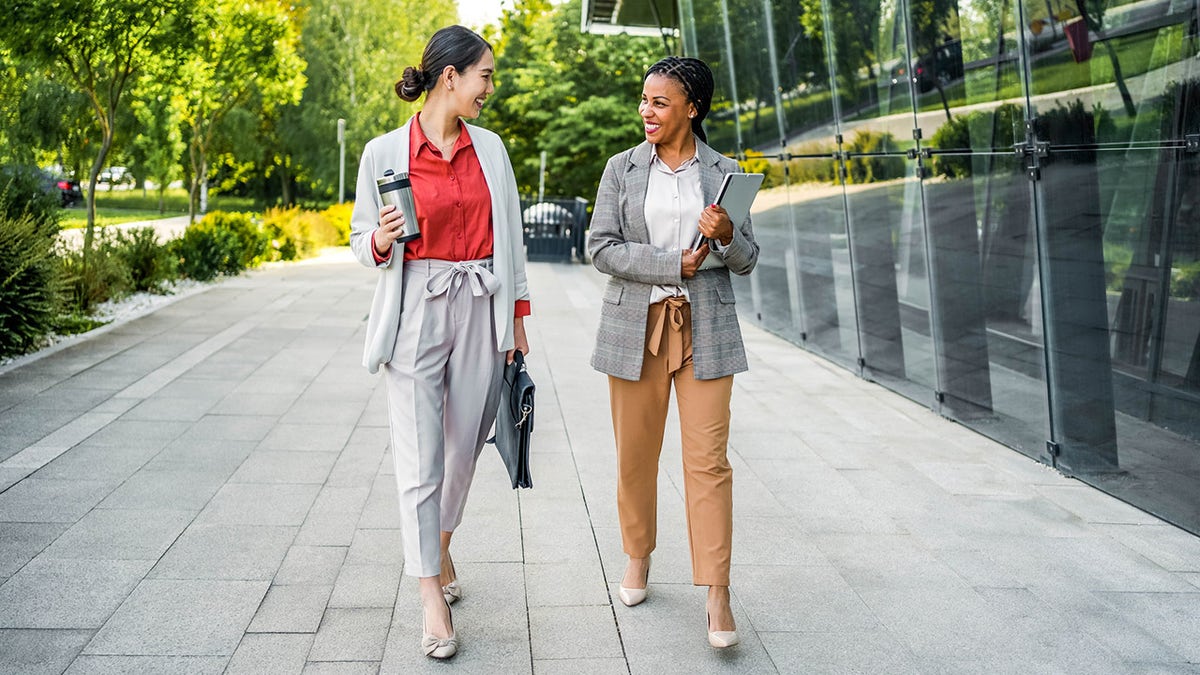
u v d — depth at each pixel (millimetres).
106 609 3188
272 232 17047
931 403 6398
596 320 10273
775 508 4367
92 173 11258
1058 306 4895
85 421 5617
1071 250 4742
